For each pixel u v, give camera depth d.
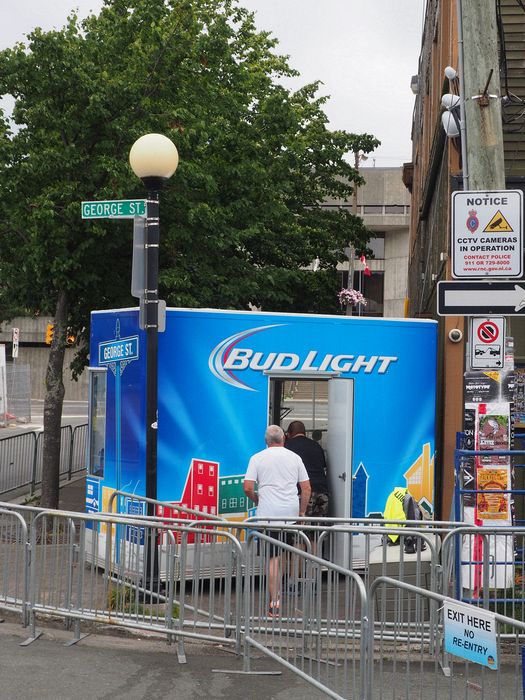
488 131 8.68
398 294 60.84
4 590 8.77
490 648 4.73
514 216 8.57
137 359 10.94
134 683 7.16
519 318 11.88
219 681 7.30
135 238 9.78
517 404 11.85
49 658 7.74
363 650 5.92
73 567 8.38
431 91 19.67
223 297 16.39
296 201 23.36
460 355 12.00
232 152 16.33
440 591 8.02
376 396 11.51
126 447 11.09
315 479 11.06
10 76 13.92
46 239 14.00
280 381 11.39
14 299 16.27
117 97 13.96
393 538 9.89
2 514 8.74
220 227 15.78
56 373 15.27
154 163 9.69
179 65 14.65
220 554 8.27
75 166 13.98
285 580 7.47
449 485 12.02
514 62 12.59
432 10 19.17
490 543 8.67
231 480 11.05
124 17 15.51
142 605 8.23
